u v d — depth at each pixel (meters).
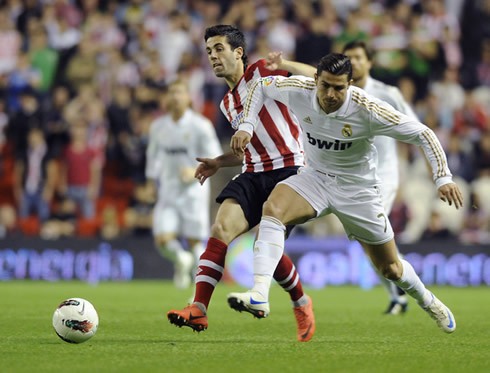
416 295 20.00
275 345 18.58
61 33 66.62
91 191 56.47
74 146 56.47
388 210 28.30
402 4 64.25
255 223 19.97
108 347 17.83
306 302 19.77
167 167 40.72
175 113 40.31
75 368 14.50
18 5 67.38
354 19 62.56
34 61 64.62
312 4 65.00
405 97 60.31
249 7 65.00
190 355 16.44
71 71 64.19
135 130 59.19
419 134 17.66
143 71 63.75
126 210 58.19
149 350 17.30
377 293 43.38
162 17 66.19
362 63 27.83
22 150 59.19
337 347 18.23
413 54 62.19
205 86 61.00
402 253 50.41
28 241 53.09
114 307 31.31
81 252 52.69
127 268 52.53
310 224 54.66
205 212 40.88
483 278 50.03
